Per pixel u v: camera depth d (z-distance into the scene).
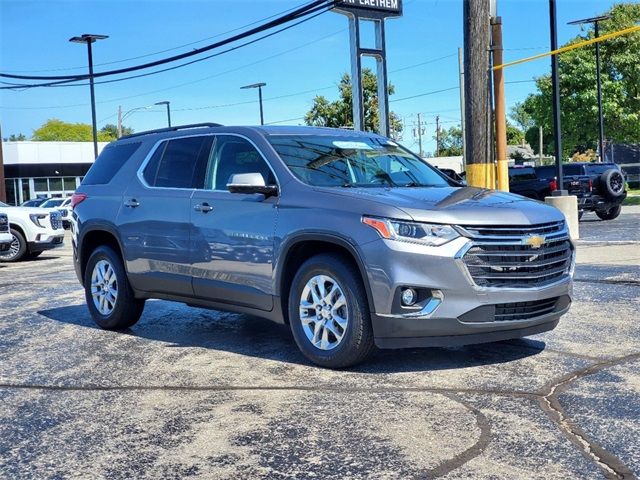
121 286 7.05
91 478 3.55
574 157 61.72
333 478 3.44
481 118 11.36
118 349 6.36
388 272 4.90
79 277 7.65
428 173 6.49
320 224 5.25
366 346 5.15
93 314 7.37
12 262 16.27
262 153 5.98
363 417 4.28
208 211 6.14
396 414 4.30
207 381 5.19
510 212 5.16
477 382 4.92
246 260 5.79
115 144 7.69
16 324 7.77
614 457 3.58
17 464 3.77
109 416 4.50
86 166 58.78
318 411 4.42
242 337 6.67
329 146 6.24
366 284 5.01
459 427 4.05
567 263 5.54
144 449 3.91
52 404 4.79
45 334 7.16
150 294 6.82
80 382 5.30
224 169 6.24
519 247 5.07
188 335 6.86
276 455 3.75
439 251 4.87
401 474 3.45
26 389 5.17
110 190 7.26
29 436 4.20
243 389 4.95
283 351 6.04
